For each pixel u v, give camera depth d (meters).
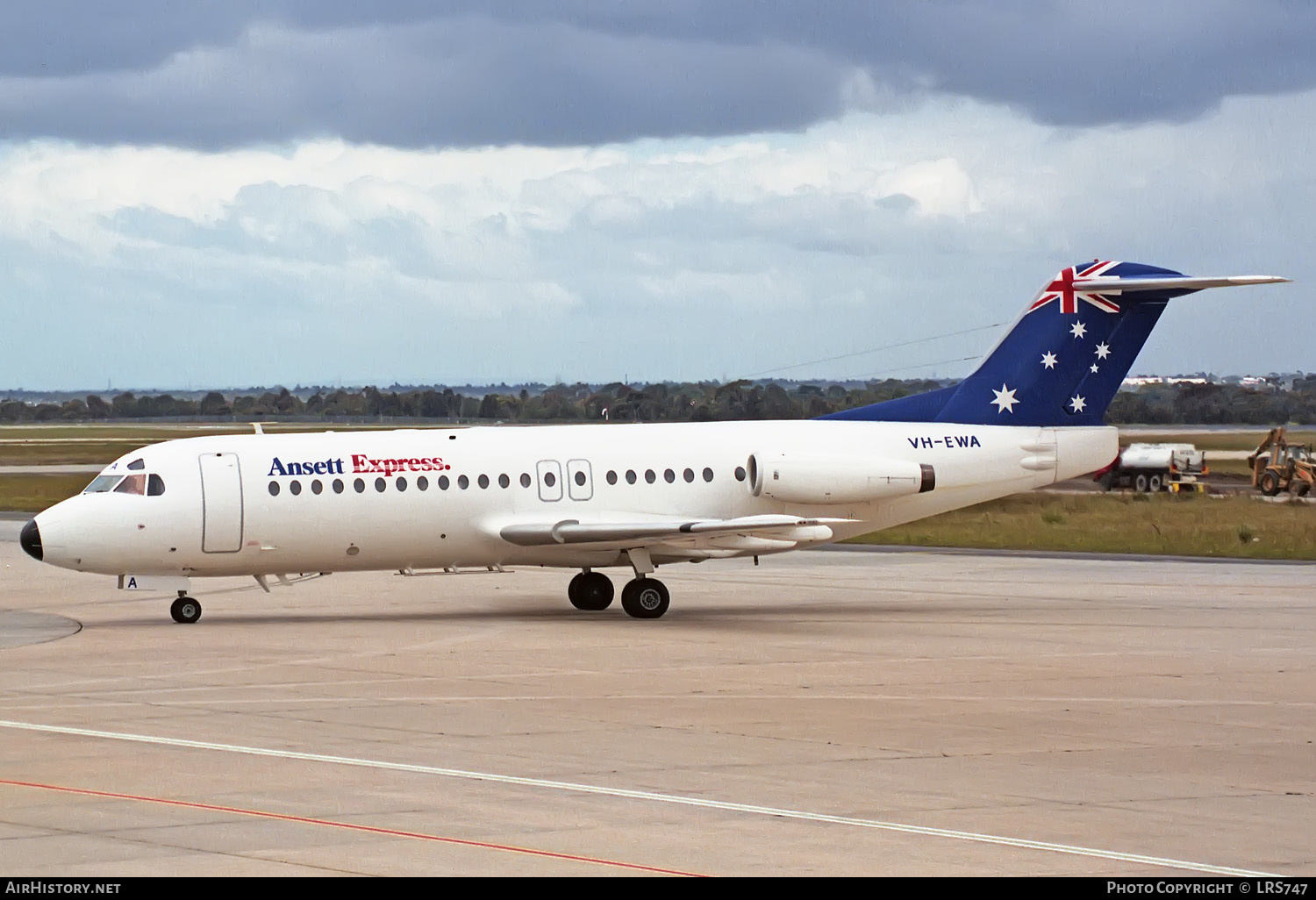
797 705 63.38
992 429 107.44
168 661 75.94
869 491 103.06
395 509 95.50
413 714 60.41
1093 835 41.81
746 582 124.00
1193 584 122.00
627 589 97.62
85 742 54.06
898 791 47.06
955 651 81.56
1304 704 65.25
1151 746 55.41
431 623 93.69
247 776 48.31
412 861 38.09
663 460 101.62
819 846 40.09
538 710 61.69
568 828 41.81
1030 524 191.12
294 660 76.50
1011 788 47.81
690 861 38.44
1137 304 109.56
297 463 94.44
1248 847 40.69
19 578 125.31
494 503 97.56
